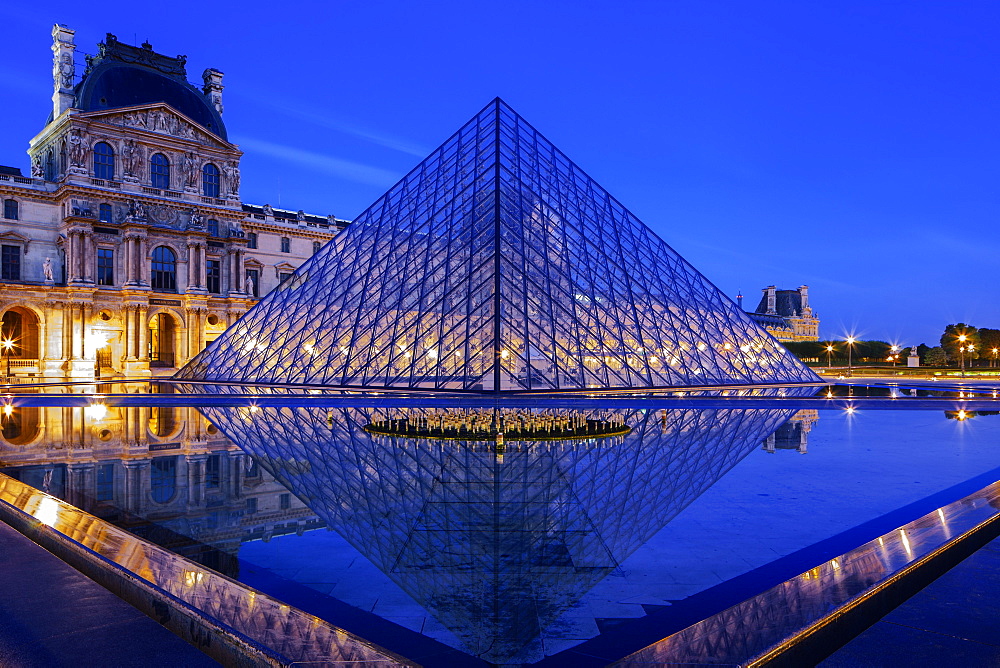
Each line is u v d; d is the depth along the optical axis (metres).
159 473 19.33
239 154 111.75
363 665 5.21
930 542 8.39
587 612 8.55
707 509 14.59
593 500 15.63
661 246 73.25
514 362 49.12
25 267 93.69
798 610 6.22
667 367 58.88
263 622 6.14
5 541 9.63
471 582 9.81
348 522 13.56
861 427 31.12
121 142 98.44
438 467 20.33
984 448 24.06
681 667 5.16
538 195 62.72
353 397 45.22
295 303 69.19
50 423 33.44
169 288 101.56
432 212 64.12
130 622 6.71
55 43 99.81
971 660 5.68
